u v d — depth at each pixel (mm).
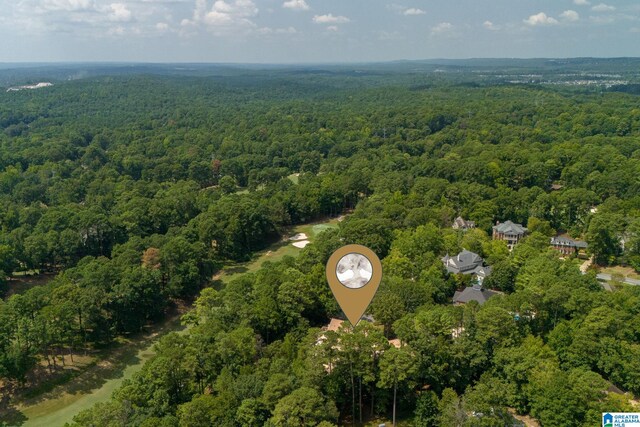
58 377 99250
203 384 85938
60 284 112500
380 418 80938
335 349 79688
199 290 136750
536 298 95188
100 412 69812
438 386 82500
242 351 84438
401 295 101188
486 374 81188
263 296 102062
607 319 85938
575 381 75375
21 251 138875
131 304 115000
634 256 133375
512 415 78375
